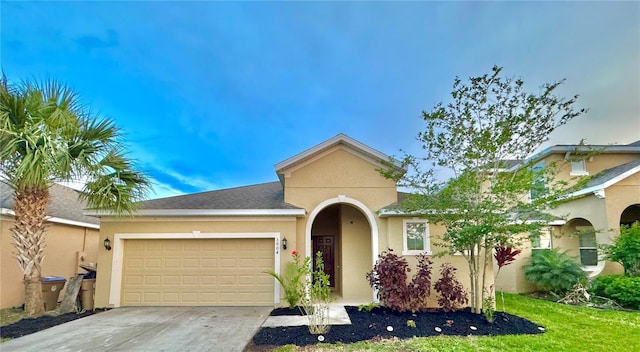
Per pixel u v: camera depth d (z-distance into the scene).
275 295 12.59
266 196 15.04
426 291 11.24
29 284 10.55
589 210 15.30
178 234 12.93
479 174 11.15
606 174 16.16
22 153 9.48
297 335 8.64
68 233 15.32
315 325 9.16
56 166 9.24
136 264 12.91
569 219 16.20
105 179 10.95
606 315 10.98
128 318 10.52
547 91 10.48
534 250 15.66
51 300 11.81
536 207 10.33
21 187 10.36
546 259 14.45
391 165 12.84
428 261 11.98
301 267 12.20
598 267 15.01
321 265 10.38
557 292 14.33
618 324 9.78
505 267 16.12
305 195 13.79
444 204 10.75
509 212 10.43
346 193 13.80
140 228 12.95
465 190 10.56
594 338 8.40
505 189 10.12
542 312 11.45
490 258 12.38
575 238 16.55
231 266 12.94
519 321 9.87
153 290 12.77
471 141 10.86
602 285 13.12
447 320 10.05
